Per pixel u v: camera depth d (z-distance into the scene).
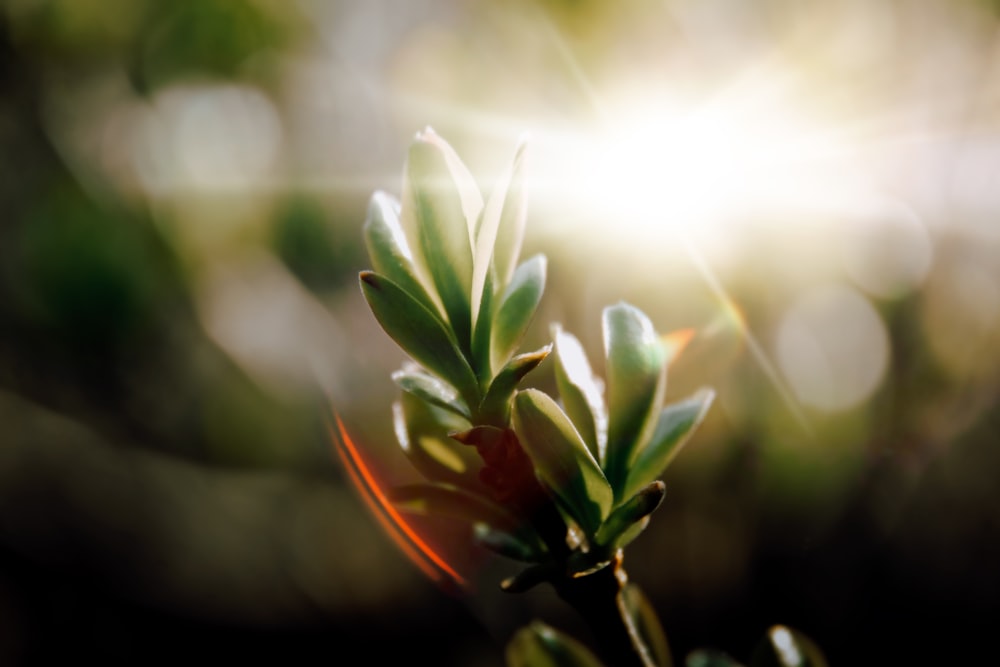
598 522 0.14
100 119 0.57
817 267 0.44
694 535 0.48
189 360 0.58
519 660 0.15
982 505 0.48
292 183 0.56
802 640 0.15
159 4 0.56
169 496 0.61
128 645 0.59
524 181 0.14
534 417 0.13
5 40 0.55
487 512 0.14
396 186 0.54
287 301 0.55
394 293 0.13
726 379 0.43
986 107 0.46
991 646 0.48
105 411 0.59
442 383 0.14
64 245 0.55
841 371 0.46
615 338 0.14
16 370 0.57
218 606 0.61
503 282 0.14
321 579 0.63
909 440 0.48
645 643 0.16
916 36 0.47
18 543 0.57
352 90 0.53
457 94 0.49
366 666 0.62
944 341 0.48
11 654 0.56
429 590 0.63
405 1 0.50
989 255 0.47
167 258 0.57
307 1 0.55
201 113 0.57
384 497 0.14
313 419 0.57
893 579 0.49
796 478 0.46
